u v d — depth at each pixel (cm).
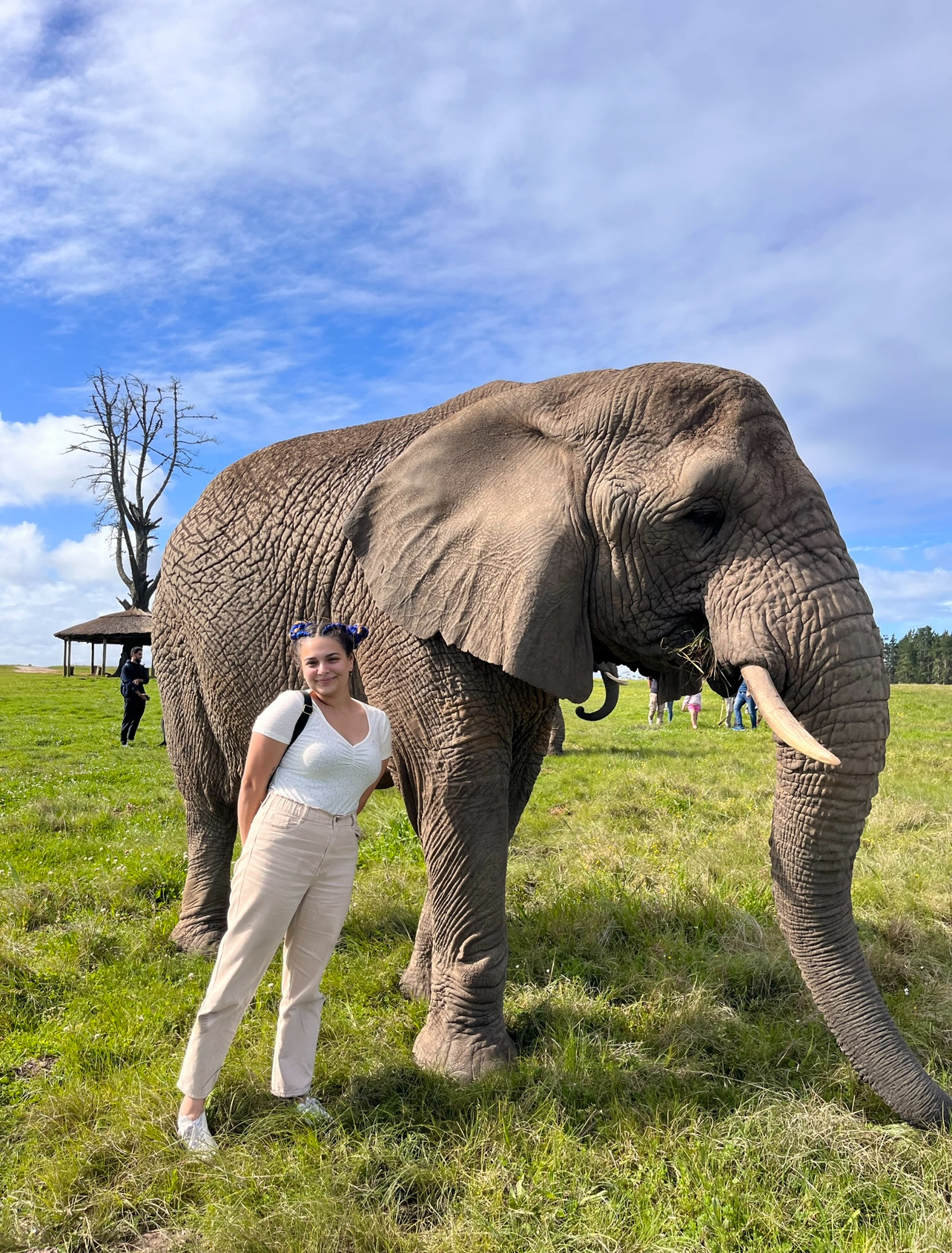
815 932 302
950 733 1689
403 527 362
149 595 4697
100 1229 256
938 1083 304
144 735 1822
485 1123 293
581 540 329
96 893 584
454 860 352
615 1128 290
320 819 302
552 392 353
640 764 1184
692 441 312
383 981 430
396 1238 244
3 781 1130
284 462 455
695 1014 367
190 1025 390
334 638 309
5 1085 340
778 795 309
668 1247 237
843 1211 249
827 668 285
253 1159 281
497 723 354
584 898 527
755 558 298
